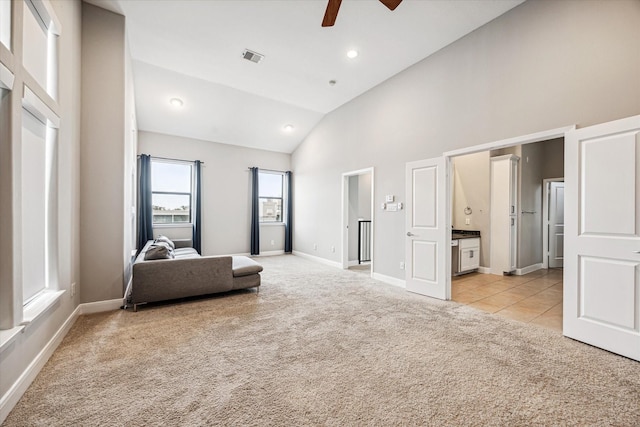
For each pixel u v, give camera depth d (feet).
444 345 7.66
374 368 6.49
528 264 17.98
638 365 6.64
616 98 7.63
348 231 19.84
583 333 7.83
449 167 12.02
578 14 8.34
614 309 7.27
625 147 7.13
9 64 4.91
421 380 6.01
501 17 10.23
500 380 6.02
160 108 17.75
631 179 7.02
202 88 16.39
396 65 13.78
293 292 12.94
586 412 5.04
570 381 5.99
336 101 18.25
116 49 10.44
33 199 6.52
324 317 9.77
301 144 23.79
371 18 10.49
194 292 11.21
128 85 12.02
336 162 19.38
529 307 10.94
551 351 7.33
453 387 5.77
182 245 19.19
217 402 5.26
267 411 5.02
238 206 23.25
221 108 18.47
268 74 14.88
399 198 14.34
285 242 25.26
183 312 10.15
